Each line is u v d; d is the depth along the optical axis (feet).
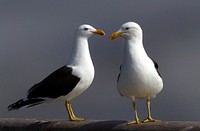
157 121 40.29
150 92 40.45
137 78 39.24
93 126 39.75
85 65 46.34
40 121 43.34
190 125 35.60
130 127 38.01
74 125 40.93
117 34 40.50
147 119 41.09
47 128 42.29
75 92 46.88
